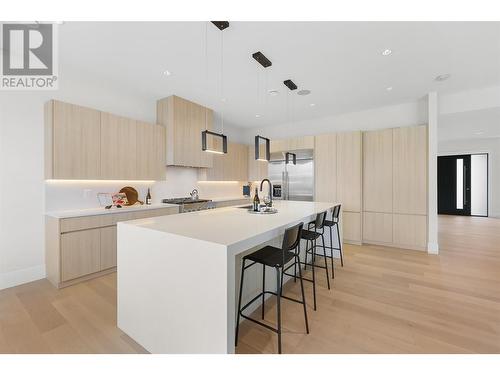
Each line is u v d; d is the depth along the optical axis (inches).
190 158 179.2
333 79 139.7
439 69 127.1
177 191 189.8
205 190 217.8
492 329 78.5
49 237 117.1
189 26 92.4
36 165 119.3
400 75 134.6
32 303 96.0
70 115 121.1
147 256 70.3
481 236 207.8
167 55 113.4
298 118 224.4
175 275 63.0
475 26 92.2
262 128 257.8
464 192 332.5
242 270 77.4
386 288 108.9
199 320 58.0
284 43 103.7
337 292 105.5
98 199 142.6
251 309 89.7
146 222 81.8
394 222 174.2
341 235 153.9
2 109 110.1
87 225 118.0
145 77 136.7
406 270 130.5
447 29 94.0
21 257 115.0
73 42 103.3
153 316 68.5
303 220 93.4
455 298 99.1
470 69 127.1
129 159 146.6
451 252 162.6
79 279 116.0
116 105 153.7
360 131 184.5
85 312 89.5
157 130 163.2
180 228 71.2
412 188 167.9
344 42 102.9
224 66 124.0
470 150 319.3
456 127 217.3
